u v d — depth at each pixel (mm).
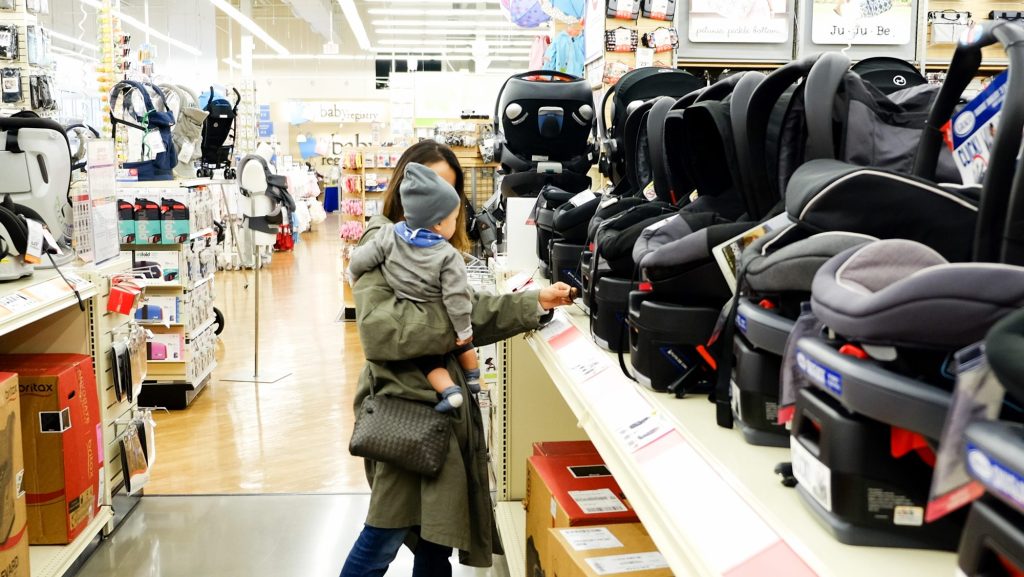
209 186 6156
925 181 947
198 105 7199
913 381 727
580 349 1896
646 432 1249
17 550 2434
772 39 4480
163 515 3631
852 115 1269
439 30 21219
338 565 3178
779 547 808
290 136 25641
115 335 3375
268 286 10797
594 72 4477
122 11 18578
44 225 2967
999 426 579
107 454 3271
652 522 1051
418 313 2176
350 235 8703
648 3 4230
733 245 1271
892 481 788
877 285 847
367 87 25969
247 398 5641
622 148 2680
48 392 2771
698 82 2691
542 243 2861
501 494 3385
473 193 7066
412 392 2217
